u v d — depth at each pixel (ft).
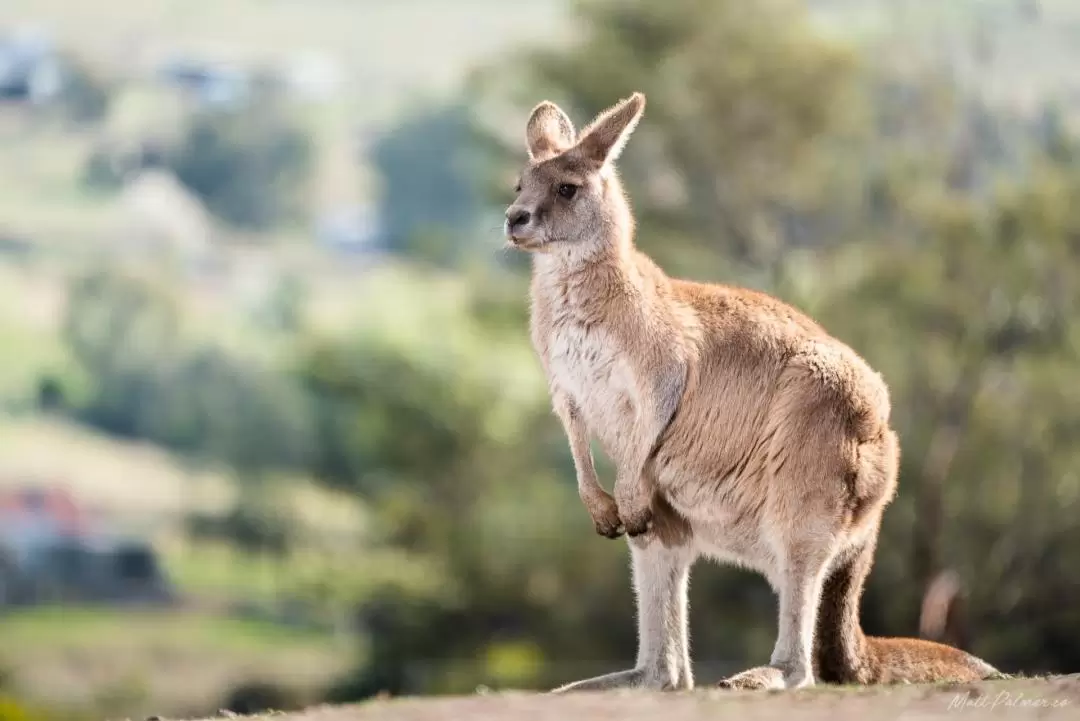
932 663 106.32
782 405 104.06
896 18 477.77
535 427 419.95
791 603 102.32
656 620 106.83
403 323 505.66
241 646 556.92
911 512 344.69
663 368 106.52
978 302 357.00
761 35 424.46
